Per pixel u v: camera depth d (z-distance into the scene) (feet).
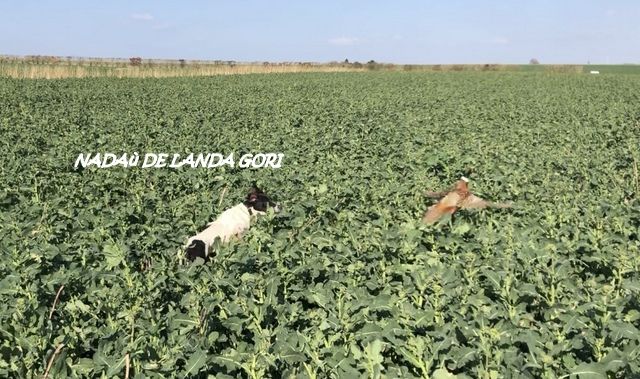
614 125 76.95
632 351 14.38
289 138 65.21
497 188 36.94
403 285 20.21
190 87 149.69
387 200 35.70
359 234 27.45
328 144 60.80
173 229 30.53
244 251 24.34
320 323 17.19
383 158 51.96
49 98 114.73
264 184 40.93
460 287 19.44
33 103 105.91
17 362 16.21
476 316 16.20
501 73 259.80
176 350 16.29
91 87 142.72
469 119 88.33
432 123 82.48
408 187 38.50
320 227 29.78
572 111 100.78
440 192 34.83
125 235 28.94
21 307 18.93
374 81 189.88
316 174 43.39
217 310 19.74
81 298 21.57
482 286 20.51
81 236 28.81
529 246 24.03
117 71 202.80
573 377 13.97
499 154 54.13
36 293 20.77
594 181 42.47
